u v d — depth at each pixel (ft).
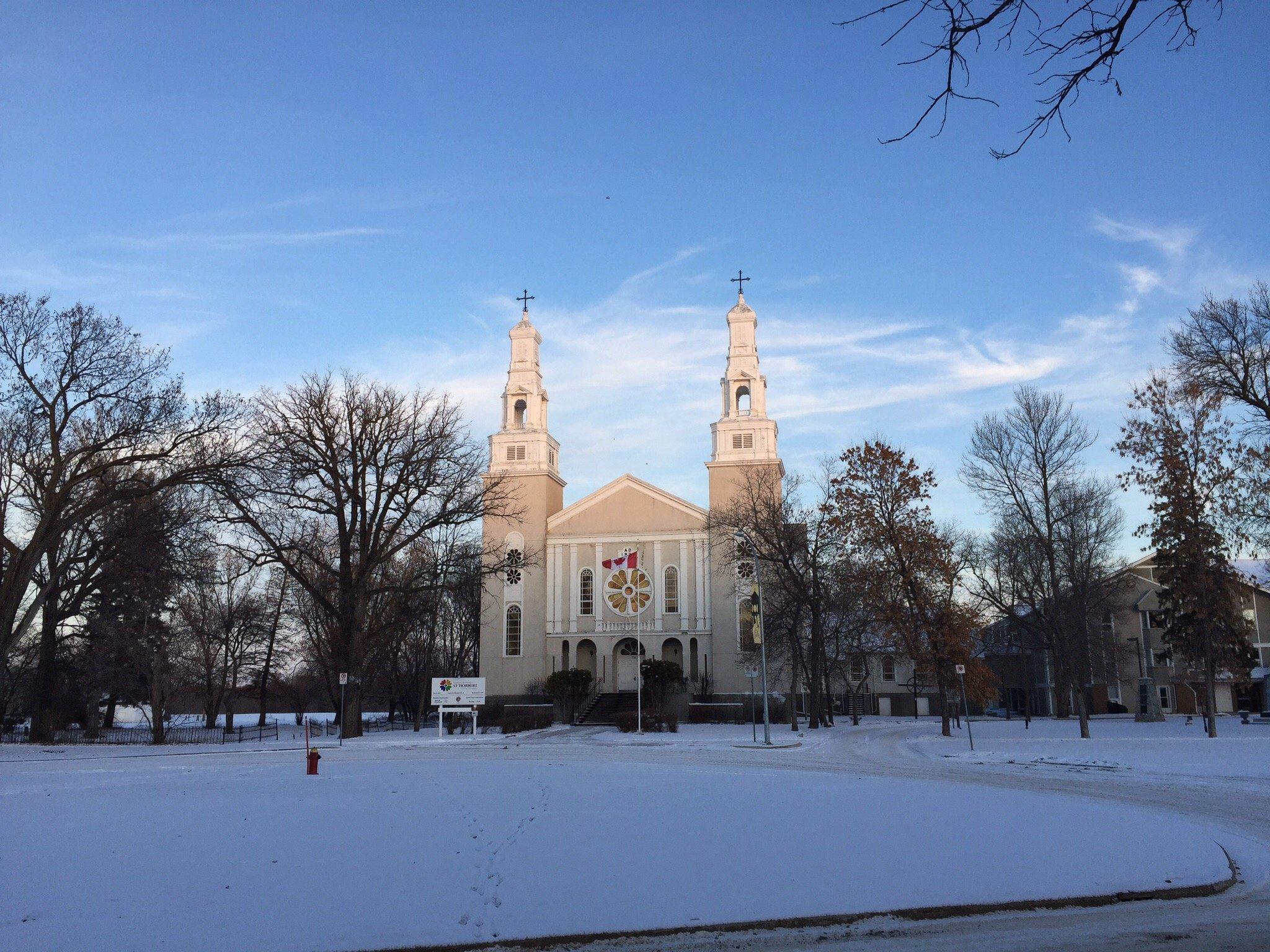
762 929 34.94
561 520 234.58
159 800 62.64
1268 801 70.33
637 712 197.67
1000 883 40.06
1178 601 153.58
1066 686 229.25
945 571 161.38
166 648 177.78
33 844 46.62
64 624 172.55
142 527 139.23
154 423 133.39
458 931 33.94
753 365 235.40
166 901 36.88
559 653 230.27
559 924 34.78
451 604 245.04
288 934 33.32
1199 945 32.78
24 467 131.64
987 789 69.97
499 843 46.39
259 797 63.52
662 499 231.30
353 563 173.47
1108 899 38.70
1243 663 155.02
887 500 162.71
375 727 221.25
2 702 153.07
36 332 129.29
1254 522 138.00
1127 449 143.84
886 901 37.60
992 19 20.71
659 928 34.45
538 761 102.53
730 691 217.36
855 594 180.96
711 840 47.01
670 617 225.76
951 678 158.71
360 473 162.09
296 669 295.28
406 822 52.24
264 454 135.85
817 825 51.16
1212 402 130.82
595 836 48.01
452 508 165.68
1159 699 244.42
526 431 240.53
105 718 224.12
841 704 280.10
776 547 185.78
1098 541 214.48
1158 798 71.56
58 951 31.42
